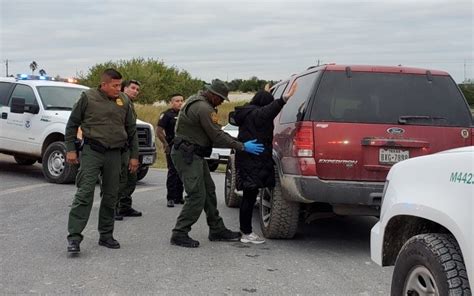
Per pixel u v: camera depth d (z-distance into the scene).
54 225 7.23
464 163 3.09
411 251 3.41
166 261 5.67
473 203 2.93
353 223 8.14
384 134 5.77
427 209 3.29
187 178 6.20
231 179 9.01
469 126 5.90
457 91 6.07
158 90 53.34
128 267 5.41
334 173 5.77
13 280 4.91
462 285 3.03
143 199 9.77
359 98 5.91
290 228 6.50
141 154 11.34
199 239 6.73
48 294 4.57
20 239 6.45
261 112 6.12
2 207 8.47
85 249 6.08
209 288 4.82
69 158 5.95
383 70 6.07
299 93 6.49
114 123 6.00
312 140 5.78
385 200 3.90
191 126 6.18
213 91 6.23
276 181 6.41
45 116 11.48
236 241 6.67
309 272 5.39
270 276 5.22
